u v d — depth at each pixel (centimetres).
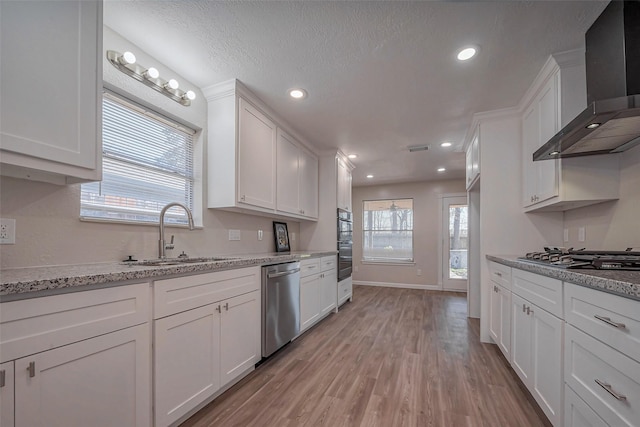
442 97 243
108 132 174
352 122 298
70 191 150
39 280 91
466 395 178
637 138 153
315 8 148
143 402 124
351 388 186
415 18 154
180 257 201
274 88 232
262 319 215
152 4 146
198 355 154
